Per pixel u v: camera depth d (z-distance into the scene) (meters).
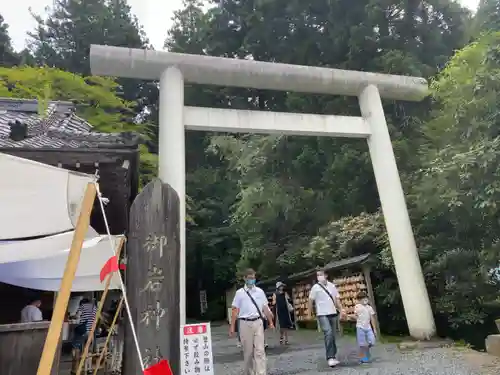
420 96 10.01
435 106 12.28
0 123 7.28
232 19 20.23
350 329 11.12
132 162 5.22
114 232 6.81
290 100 14.99
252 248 16.08
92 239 4.19
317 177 14.89
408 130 12.39
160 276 3.75
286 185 14.65
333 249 12.18
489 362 5.82
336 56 14.61
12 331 2.75
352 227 11.46
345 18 13.87
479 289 8.51
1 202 2.62
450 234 9.22
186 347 5.00
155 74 8.34
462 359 6.20
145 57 8.05
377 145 9.12
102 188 5.50
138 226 3.86
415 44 13.55
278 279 15.03
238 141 16.23
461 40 13.75
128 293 3.70
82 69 20.03
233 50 20.64
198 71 8.37
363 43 13.12
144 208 3.91
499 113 6.94
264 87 9.09
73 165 4.79
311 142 14.40
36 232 2.74
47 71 12.16
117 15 22.20
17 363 2.70
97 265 5.12
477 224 8.11
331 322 6.43
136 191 6.16
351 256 11.41
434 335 7.97
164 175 7.48
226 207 23.67
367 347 6.57
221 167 24.17
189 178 24.05
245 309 5.17
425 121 12.09
